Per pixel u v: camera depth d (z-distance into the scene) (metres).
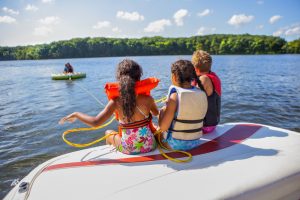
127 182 2.36
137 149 2.84
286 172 2.56
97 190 2.26
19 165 5.21
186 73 2.78
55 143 6.24
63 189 2.30
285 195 2.53
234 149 2.94
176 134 2.87
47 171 2.61
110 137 3.10
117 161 2.72
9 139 6.62
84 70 34.75
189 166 2.59
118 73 2.75
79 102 11.30
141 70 2.81
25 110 9.99
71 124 7.62
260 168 2.57
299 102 10.09
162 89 14.66
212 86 3.34
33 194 2.29
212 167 2.58
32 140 6.50
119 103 2.69
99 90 15.16
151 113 3.04
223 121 7.68
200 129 2.94
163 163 2.66
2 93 14.84
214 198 2.17
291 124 7.29
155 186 2.30
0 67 50.12
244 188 2.31
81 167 2.63
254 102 10.20
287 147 2.99
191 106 2.75
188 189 2.26
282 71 26.23
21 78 24.66
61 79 21.86
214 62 48.41
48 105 10.88
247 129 3.53
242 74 23.61
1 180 4.66
